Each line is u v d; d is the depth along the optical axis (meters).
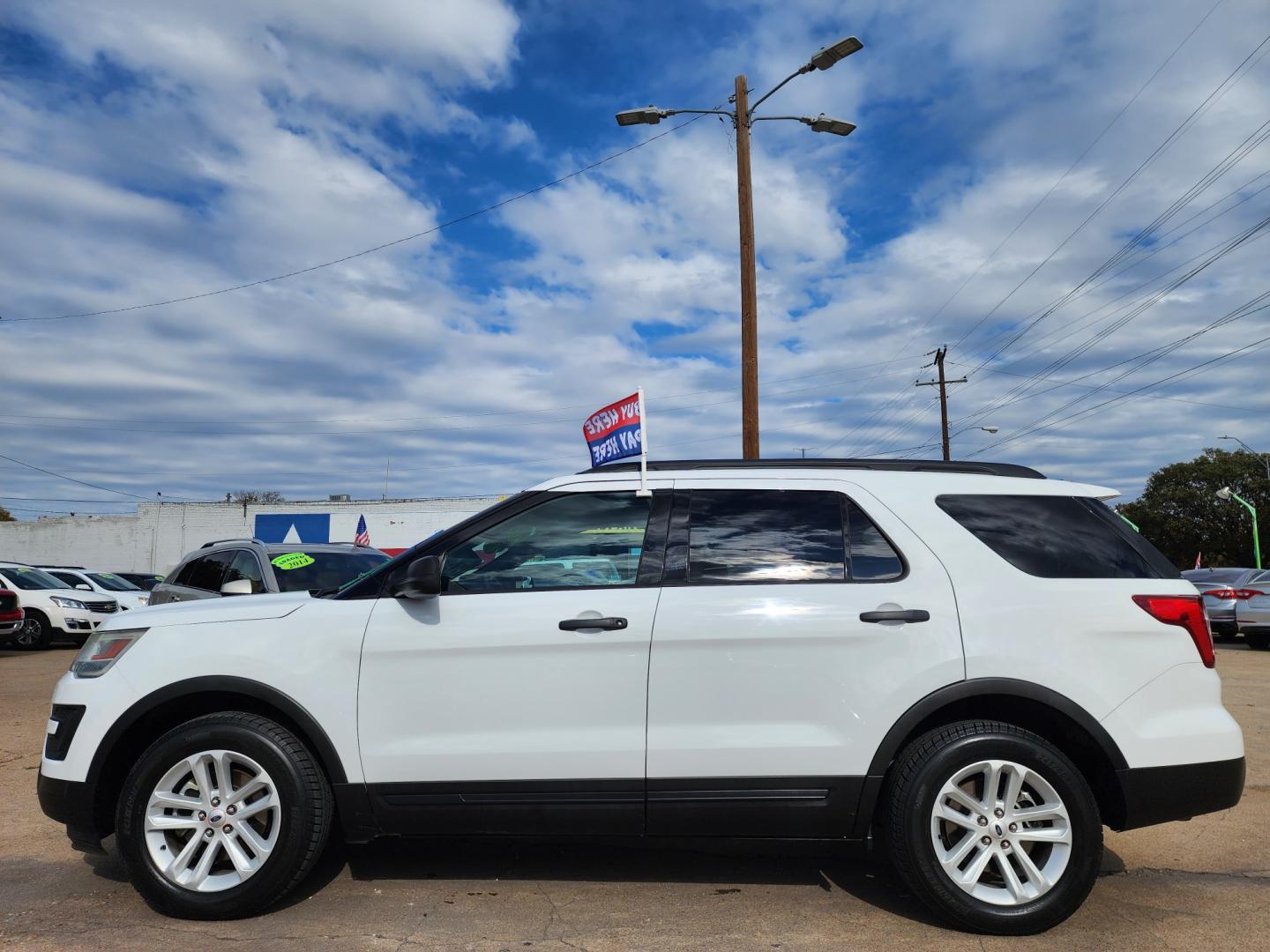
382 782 3.68
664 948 3.38
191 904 3.61
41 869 4.29
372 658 3.73
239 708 3.94
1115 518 3.96
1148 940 3.46
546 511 3.99
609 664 3.66
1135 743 3.55
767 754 3.58
